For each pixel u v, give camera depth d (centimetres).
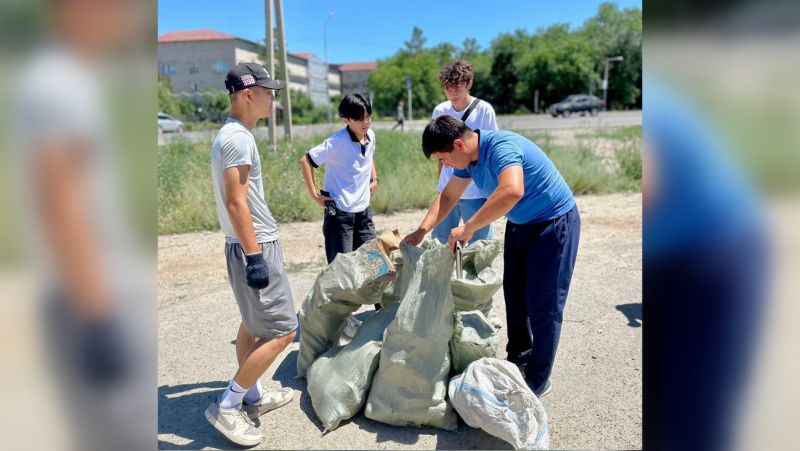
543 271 303
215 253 664
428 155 305
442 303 283
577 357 368
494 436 277
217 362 377
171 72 7362
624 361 360
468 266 323
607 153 1410
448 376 295
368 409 292
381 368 292
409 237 328
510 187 272
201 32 7456
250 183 263
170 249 687
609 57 6206
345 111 397
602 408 308
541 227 301
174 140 1266
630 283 509
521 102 6638
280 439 285
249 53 7600
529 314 315
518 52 6625
